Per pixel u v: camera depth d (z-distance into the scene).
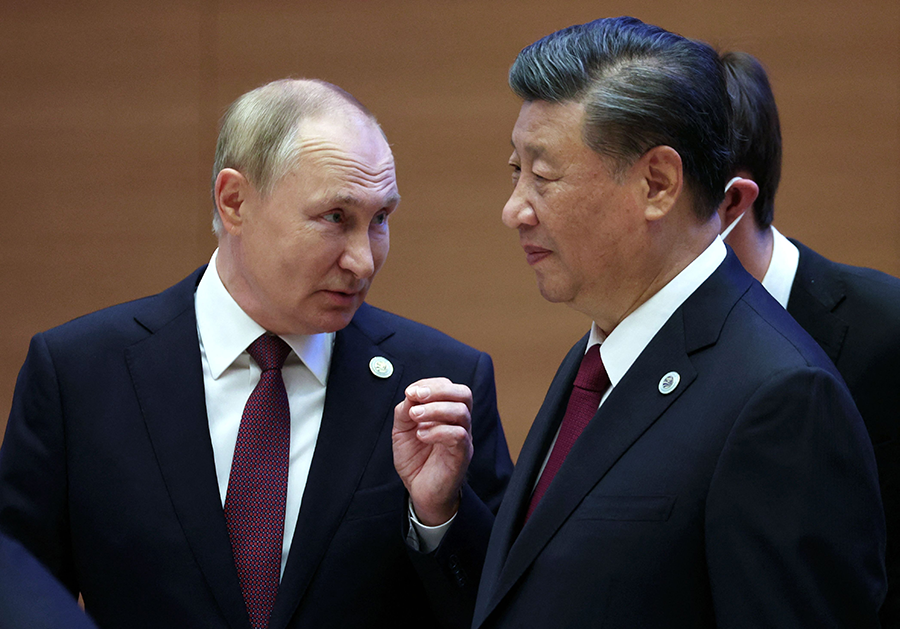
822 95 14.31
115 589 6.35
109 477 6.47
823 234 14.34
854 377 6.56
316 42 15.96
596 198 4.95
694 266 5.12
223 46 16.23
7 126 16.83
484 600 5.36
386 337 7.32
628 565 4.57
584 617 4.62
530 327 15.52
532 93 5.07
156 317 7.04
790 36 14.34
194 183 16.34
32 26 16.77
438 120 15.72
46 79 16.73
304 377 6.87
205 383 6.80
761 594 4.25
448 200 15.70
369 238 6.39
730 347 4.80
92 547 6.43
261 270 6.34
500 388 15.57
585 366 5.62
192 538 6.27
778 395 4.43
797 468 4.32
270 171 6.17
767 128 6.66
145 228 16.47
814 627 4.21
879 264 14.21
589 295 5.25
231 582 6.20
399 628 6.65
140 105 16.50
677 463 4.62
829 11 14.25
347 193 6.11
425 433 5.96
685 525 4.50
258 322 6.75
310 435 6.77
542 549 4.95
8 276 16.83
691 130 4.92
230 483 6.46
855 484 4.36
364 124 6.38
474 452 7.08
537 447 5.84
